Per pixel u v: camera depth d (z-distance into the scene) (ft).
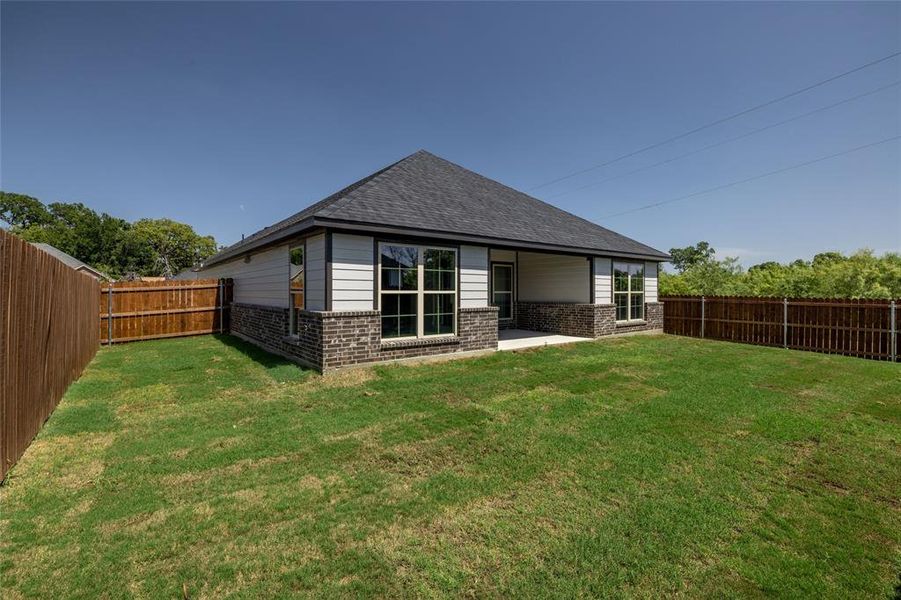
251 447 14.11
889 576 7.87
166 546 8.64
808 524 9.63
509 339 39.99
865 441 14.90
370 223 24.68
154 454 13.51
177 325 45.52
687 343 40.27
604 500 10.70
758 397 20.57
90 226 155.74
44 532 9.09
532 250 35.42
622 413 17.99
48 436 14.98
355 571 7.93
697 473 12.26
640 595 7.34
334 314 24.53
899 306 32.78
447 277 29.99
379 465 12.81
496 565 8.13
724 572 7.96
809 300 38.19
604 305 42.22
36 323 14.79
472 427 16.17
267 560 8.23
